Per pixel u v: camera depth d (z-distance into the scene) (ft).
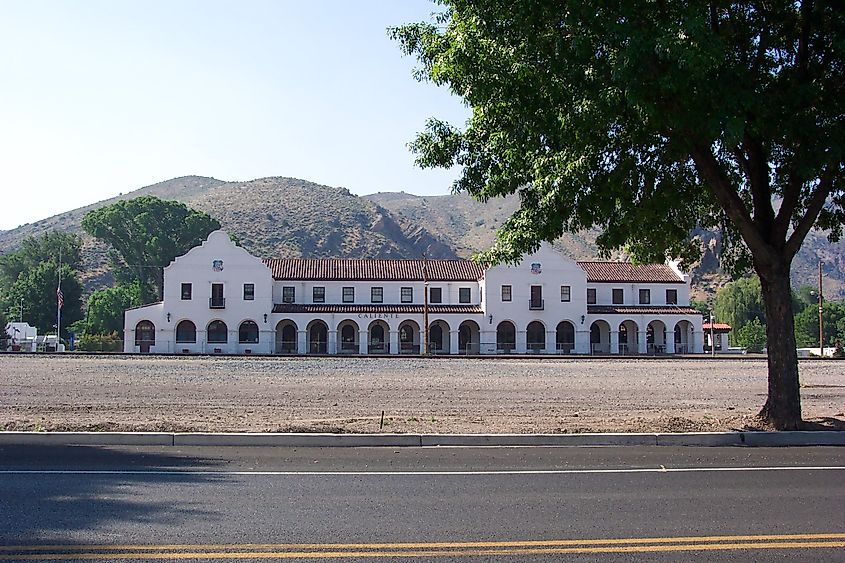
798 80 47.06
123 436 43.86
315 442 43.91
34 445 42.96
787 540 24.07
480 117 50.65
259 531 24.84
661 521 26.35
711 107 44.14
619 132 49.42
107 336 244.01
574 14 43.06
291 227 456.86
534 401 73.56
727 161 55.93
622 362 153.38
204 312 221.46
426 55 50.39
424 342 214.48
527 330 226.79
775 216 52.11
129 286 303.07
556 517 26.89
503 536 24.40
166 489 31.17
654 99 43.29
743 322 309.01
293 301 228.63
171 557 22.02
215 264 222.28
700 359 169.58
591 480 33.63
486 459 39.19
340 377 105.40
